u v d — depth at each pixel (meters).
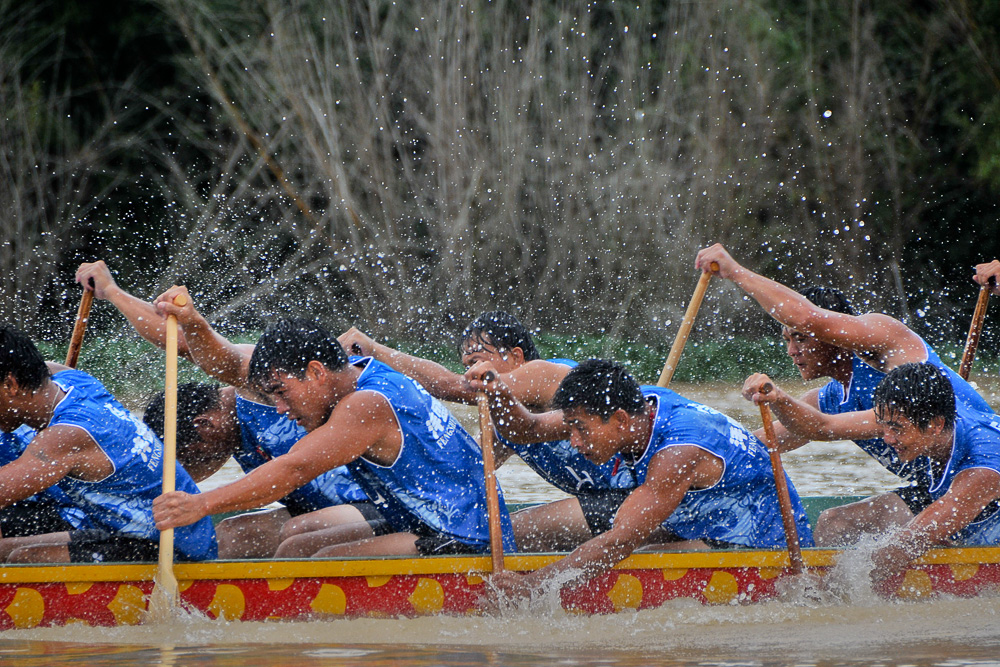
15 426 13.62
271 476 13.17
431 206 59.97
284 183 60.34
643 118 59.25
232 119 62.09
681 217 59.41
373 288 59.66
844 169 60.22
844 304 16.50
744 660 11.90
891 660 11.88
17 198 59.31
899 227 61.84
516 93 58.50
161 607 13.37
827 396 17.22
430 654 12.12
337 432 13.29
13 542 14.31
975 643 12.79
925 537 14.52
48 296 60.59
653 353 54.66
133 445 13.68
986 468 14.39
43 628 13.23
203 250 61.34
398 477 13.96
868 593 14.80
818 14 60.78
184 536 14.02
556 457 15.88
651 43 61.44
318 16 59.88
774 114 59.84
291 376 13.35
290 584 13.78
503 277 59.56
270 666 11.42
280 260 61.38
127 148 63.50
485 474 14.24
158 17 62.12
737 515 14.81
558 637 13.14
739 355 53.91
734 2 59.62
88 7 61.72
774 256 60.28
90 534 14.16
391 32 58.25
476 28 58.44
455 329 59.03
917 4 61.09
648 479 13.93
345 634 13.19
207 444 15.61
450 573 14.13
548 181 59.41
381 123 59.28
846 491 23.98
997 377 51.72
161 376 42.09
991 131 60.16
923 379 14.30
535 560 14.30
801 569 14.73
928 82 61.44
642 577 14.41
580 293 59.53
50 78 62.88
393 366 17.89
